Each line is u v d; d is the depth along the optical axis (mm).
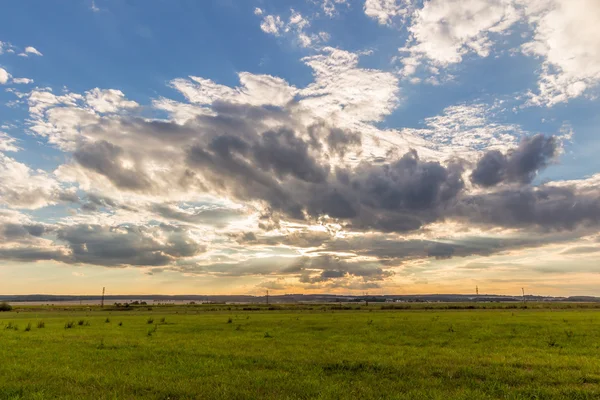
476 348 26266
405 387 15141
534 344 28297
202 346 27156
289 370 18359
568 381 16328
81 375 17234
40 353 24094
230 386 15133
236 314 87688
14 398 13391
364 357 21844
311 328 43469
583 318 60000
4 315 90188
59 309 143125
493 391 14570
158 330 41969
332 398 13492
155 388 14852
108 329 43688
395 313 88562
